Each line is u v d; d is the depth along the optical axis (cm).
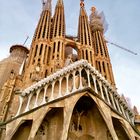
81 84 3000
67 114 2614
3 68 4988
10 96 3475
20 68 4931
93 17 7025
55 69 4081
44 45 4722
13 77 4084
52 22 5797
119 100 3441
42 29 5178
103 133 2908
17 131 2791
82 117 3127
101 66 5078
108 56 5538
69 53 5625
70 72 3238
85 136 2920
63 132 2427
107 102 3094
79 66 3244
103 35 6625
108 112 2853
